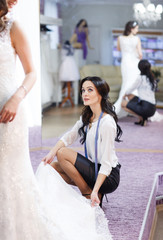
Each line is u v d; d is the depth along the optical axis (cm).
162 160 425
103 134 247
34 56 464
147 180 353
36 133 466
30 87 178
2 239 178
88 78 253
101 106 255
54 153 257
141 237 239
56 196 231
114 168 260
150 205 297
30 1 445
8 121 174
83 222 222
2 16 172
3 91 174
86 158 261
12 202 179
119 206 289
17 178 181
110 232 245
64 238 198
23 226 184
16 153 180
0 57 171
